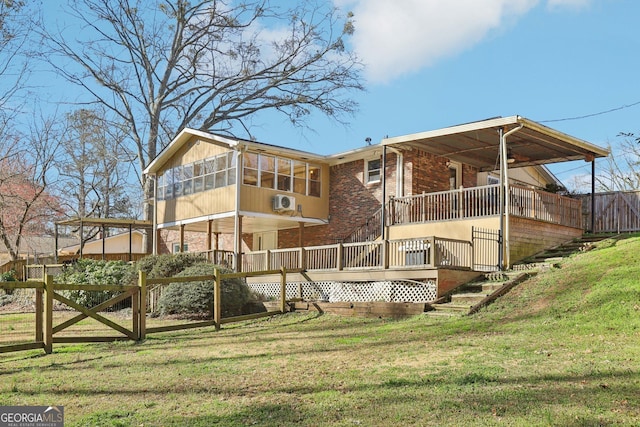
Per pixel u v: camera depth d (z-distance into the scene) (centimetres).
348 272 1633
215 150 2336
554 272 1402
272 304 1619
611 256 1421
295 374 762
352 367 796
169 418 565
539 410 540
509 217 1625
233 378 752
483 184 2405
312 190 2412
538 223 1736
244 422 545
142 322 1169
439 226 1792
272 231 2709
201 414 578
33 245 4122
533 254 1700
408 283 1490
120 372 816
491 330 1051
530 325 1046
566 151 1908
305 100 3647
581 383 632
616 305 1050
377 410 568
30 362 920
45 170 3597
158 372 808
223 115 3728
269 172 2275
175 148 2583
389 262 1591
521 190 1695
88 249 4406
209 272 1595
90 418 570
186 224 2525
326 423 533
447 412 550
